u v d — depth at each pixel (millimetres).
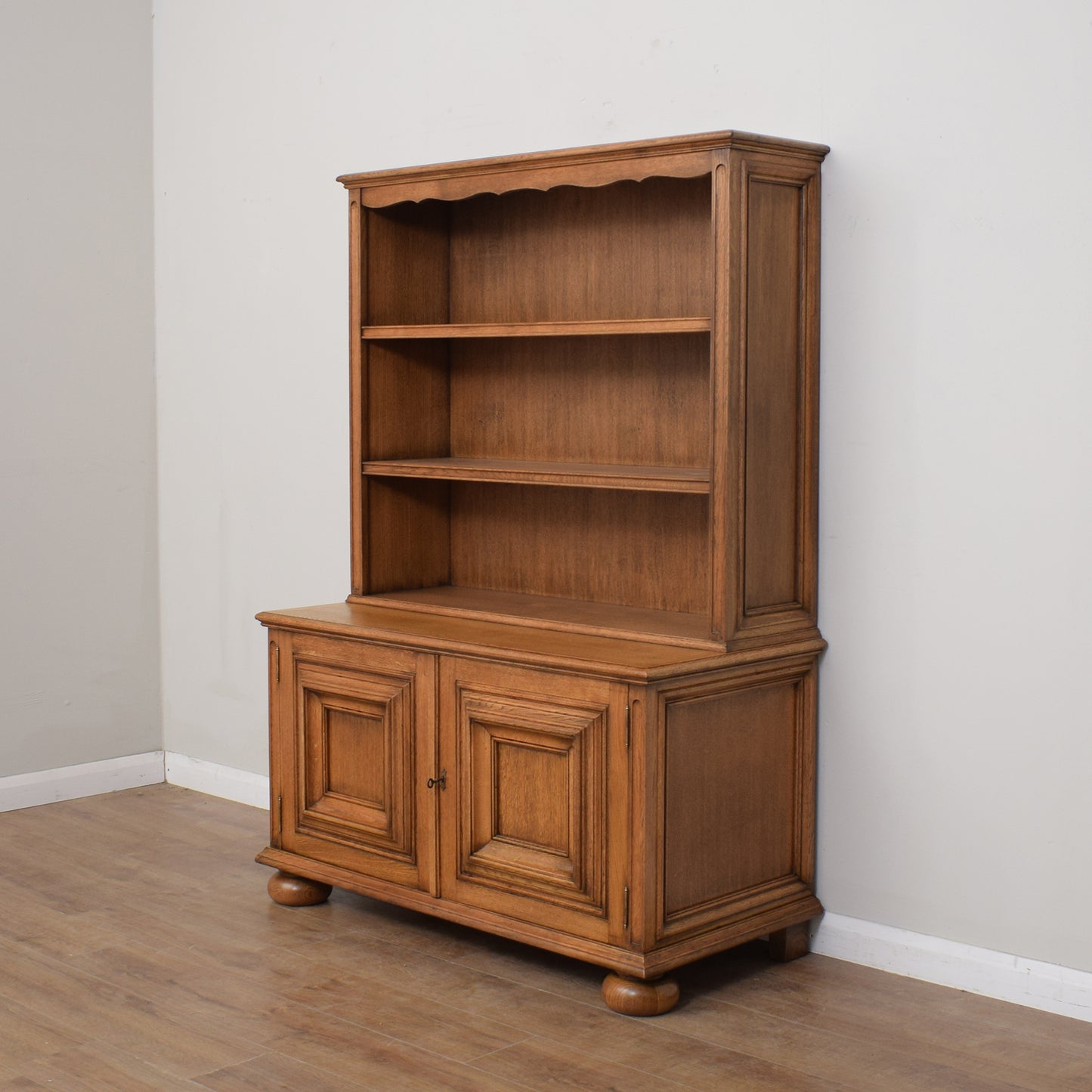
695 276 3559
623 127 3725
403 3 4207
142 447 5023
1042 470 3039
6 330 4645
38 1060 2846
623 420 3736
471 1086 2740
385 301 3893
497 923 3287
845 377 3320
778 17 3387
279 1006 3115
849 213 3285
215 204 4789
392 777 3506
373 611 3809
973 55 3076
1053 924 3094
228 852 4242
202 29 4785
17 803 4707
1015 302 3051
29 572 4738
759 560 3236
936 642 3223
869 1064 2842
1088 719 3012
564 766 3162
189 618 4992
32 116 4680
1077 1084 2758
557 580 3906
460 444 4102
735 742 3229
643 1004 3049
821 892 3459
